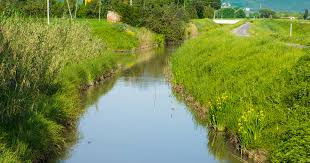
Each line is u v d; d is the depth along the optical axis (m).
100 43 35.91
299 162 12.01
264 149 14.30
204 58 30.86
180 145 17.06
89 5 80.50
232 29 79.25
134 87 29.62
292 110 15.54
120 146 16.78
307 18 159.50
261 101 17.41
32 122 14.29
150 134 18.44
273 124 15.04
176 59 36.25
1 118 13.92
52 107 16.81
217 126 18.06
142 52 56.50
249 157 14.75
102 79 31.14
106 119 20.75
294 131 13.12
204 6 136.75
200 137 18.08
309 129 12.88
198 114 21.27
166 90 28.69
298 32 89.69
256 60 24.45
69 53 27.41
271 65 22.48
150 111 22.61
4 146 11.94
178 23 78.94
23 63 16.56
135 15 71.69
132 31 62.50
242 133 15.33
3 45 15.41
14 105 14.16
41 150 14.03
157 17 74.62
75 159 15.22
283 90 17.73
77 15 75.88
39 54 18.80
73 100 20.05
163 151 16.36
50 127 15.12
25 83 15.86
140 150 16.42
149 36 65.12
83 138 17.59
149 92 27.92
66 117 17.97
